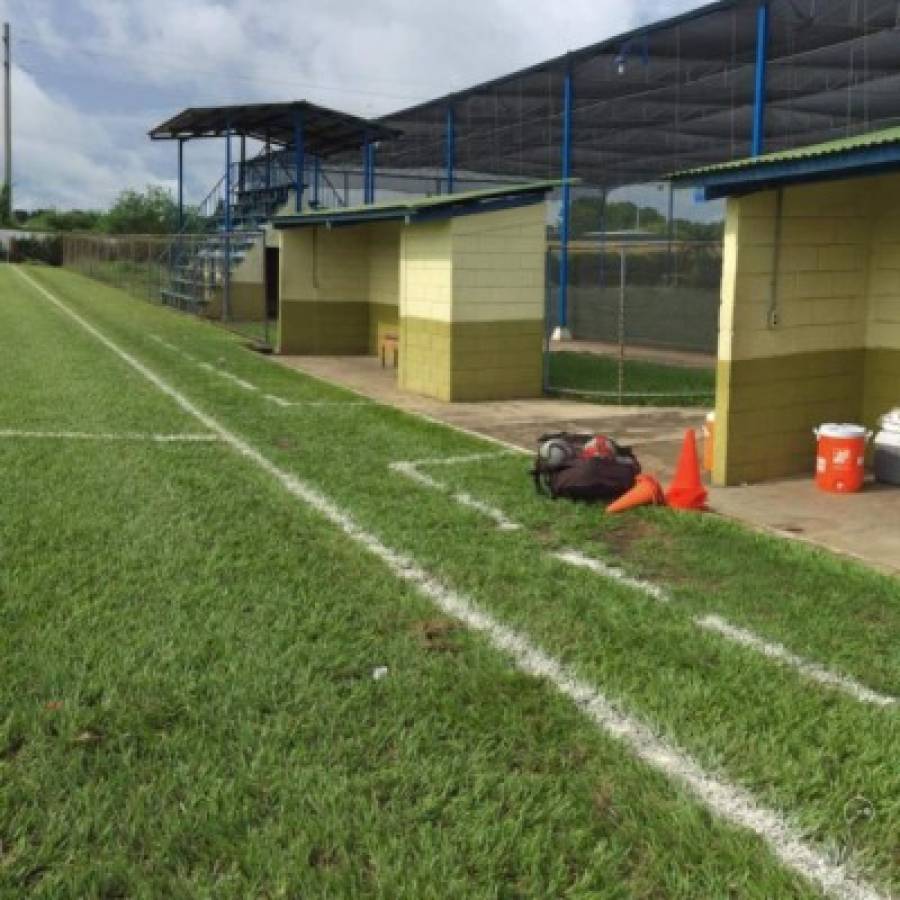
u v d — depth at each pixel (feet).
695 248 92.43
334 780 11.67
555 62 72.84
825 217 27.78
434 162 128.36
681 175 26.61
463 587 18.31
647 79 76.38
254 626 16.24
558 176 137.39
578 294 86.22
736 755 12.37
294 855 10.28
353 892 9.74
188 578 18.42
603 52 69.26
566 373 54.19
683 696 13.87
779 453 28.27
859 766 12.08
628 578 19.13
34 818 10.78
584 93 82.89
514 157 122.83
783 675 14.65
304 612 16.90
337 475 27.07
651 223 106.63
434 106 92.43
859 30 60.75
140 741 12.48
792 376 28.07
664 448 33.06
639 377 52.65
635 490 24.11
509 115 94.58
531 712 13.47
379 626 16.42
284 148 94.53
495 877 10.01
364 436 33.06
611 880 9.98
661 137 105.09
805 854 10.44
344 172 93.50
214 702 13.52
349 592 17.98
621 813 11.16
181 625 16.16
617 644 15.74
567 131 75.41
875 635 16.21
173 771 11.78
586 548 20.95
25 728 12.65
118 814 10.93
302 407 39.06
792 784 11.66
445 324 42.93
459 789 11.57
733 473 27.37
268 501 24.08
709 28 61.82
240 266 84.23
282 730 12.75
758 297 27.02
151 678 14.12
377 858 10.22
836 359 28.86
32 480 25.31
